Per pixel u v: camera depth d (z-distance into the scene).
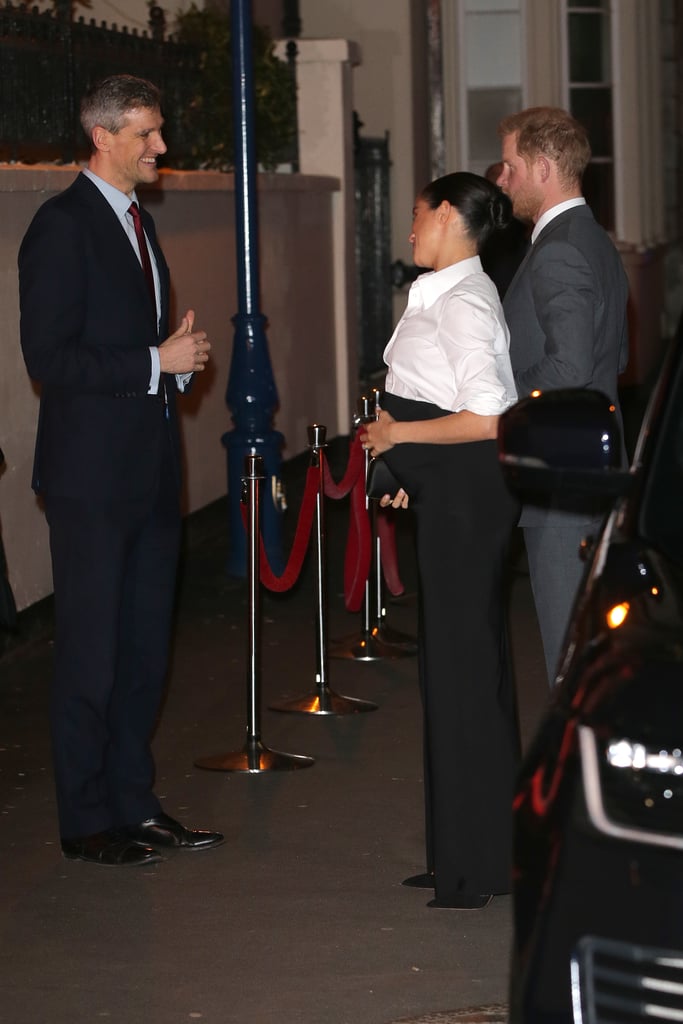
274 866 4.93
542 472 2.96
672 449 2.97
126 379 4.71
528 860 2.45
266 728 6.49
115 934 4.41
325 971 4.13
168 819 5.15
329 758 6.08
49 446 4.82
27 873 4.91
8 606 5.35
